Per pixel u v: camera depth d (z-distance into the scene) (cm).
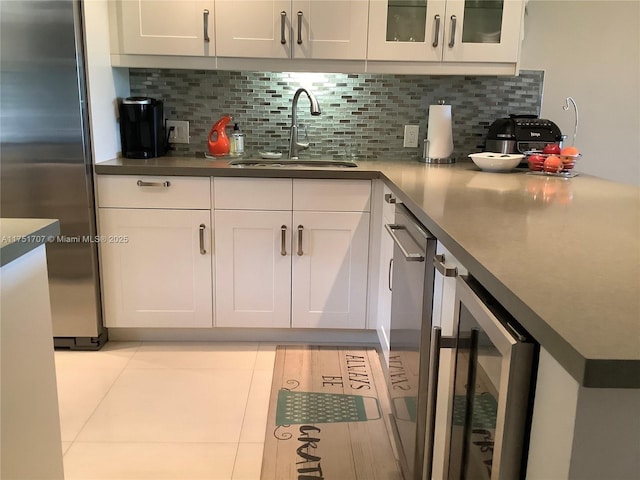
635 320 81
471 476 117
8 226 141
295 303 286
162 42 279
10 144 259
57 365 265
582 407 74
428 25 279
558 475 79
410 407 173
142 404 232
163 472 191
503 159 258
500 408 93
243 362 273
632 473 76
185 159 299
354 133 321
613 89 309
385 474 193
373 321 288
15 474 135
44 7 246
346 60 284
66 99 255
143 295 283
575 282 98
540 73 311
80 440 207
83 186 264
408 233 180
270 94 315
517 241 128
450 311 138
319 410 231
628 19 299
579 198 193
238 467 195
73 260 272
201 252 278
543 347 82
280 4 276
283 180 271
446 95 315
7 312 130
